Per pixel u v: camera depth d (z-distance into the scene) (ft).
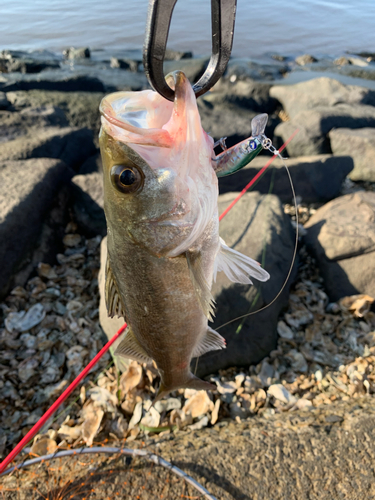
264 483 1.38
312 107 4.73
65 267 2.57
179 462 1.43
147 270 0.75
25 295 2.33
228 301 1.94
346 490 1.36
